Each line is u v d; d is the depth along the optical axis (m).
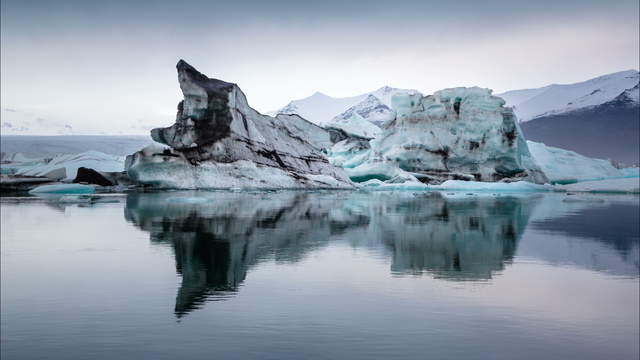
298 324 7.51
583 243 16.06
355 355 6.34
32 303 8.63
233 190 53.75
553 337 7.09
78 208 28.88
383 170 73.06
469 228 20.17
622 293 9.47
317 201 37.59
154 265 11.91
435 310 8.27
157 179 52.78
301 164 64.19
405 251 14.08
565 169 88.06
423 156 74.50
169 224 20.72
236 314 7.99
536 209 31.59
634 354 6.51
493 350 6.57
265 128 63.09
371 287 9.78
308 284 10.01
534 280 10.52
